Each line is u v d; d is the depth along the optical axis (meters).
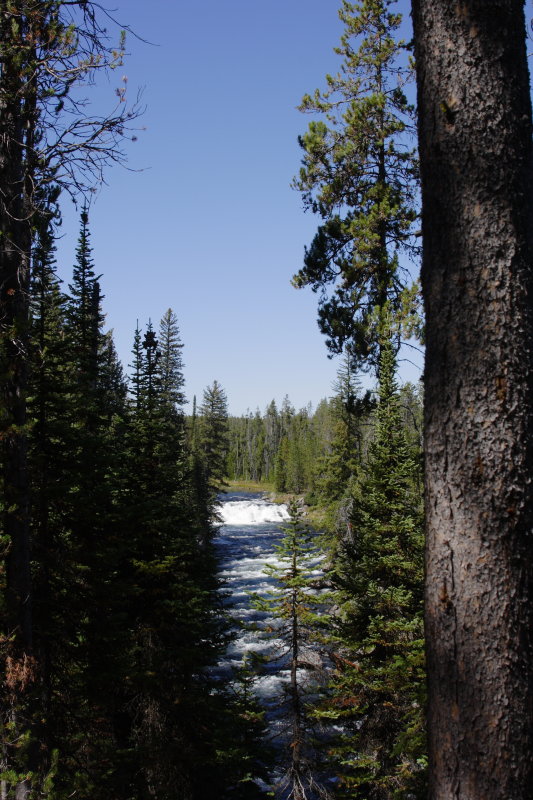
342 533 24.92
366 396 16.78
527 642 2.67
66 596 10.00
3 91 6.36
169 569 12.27
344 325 16.36
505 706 2.62
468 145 2.93
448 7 3.02
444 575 2.86
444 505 2.89
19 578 6.81
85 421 13.14
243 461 137.00
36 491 9.84
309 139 16.31
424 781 10.20
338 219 16.53
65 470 10.51
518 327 2.83
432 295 3.06
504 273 2.85
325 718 12.62
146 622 12.17
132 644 11.78
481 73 2.94
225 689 13.83
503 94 2.93
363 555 13.14
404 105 16.14
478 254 2.88
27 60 6.28
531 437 2.79
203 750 12.22
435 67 3.06
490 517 2.75
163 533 12.96
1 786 6.07
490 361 2.82
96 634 10.26
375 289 16.58
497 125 2.91
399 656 10.92
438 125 3.04
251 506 78.88
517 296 2.84
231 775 12.95
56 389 10.38
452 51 3.00
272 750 13.48
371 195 15.96
